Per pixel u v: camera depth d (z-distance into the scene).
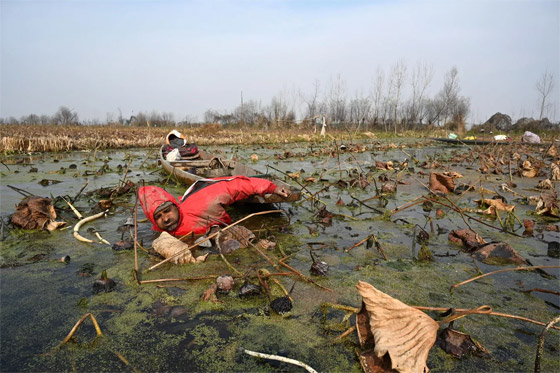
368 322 1.95
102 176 7.88
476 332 2.23
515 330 2.25
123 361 1.98
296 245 3.67
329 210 5.07
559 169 7.65
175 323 2.33
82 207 5.09
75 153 13.55
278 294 2.67
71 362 1.97
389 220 4.56
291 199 4.26
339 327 2.26
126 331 2.24
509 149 13.77
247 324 2.32
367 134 27.33
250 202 4.67
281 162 11.01
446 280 2.89
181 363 1.97
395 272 3.04
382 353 1.60
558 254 3.42
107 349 2.08
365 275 2.97
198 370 1.92
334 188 6.71
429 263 3.22
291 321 2.34
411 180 7.57
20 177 7.54
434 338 1.72
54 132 23.42
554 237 3.92
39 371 1.90
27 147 13.37
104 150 15.09
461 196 5.88
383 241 3.79
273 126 33.28
